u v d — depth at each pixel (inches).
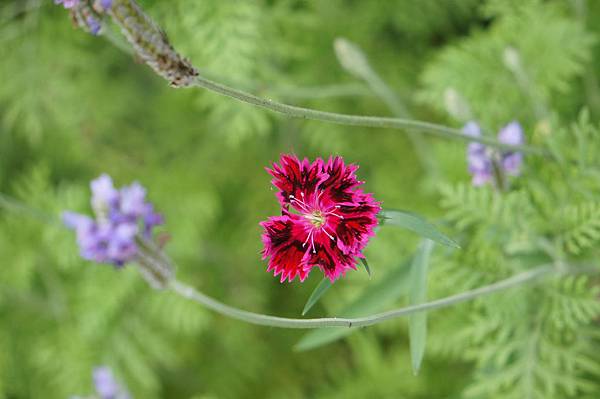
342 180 24.0
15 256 40.1
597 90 33.8
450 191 28.8
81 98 39.8
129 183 41.3
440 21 38.4
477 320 28.6
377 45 39.2
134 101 42.3
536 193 28.6
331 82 38.0
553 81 32.3
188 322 37.6
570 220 28.2
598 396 29.6
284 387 40.7
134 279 38.1
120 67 41.9
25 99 38.3
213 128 41.5
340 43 30.9
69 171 43.9
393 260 32.0
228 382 40.8
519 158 28.1
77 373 37.8
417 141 33.4
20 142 43.6
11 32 38.6
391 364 35.6
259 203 40.8
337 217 23.9
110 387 30.6
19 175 43.5
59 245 38.2
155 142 42.8
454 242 24.5
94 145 41.6
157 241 27.7
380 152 38.8
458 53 33.2
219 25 32.9
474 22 39.6
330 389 36.5
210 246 41.6
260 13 33.7
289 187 24.1
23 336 41.7
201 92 36.8
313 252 24.0
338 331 27.5
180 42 34.7
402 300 32.4
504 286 27.0
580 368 29.8
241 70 32.9
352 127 38.9
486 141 26.5
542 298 28.7
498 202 28.4
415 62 39.4
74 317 40.2
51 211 38.3
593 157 28.2
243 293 40.8
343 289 35.0
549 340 28.5
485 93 32.6
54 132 42.3
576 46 32.4
